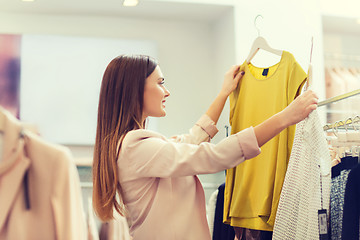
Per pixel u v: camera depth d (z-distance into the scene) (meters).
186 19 3.48
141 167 1.52
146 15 3.40
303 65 3.24
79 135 3.08
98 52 3.21
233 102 1.98
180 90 3.45
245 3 3.20
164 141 1.56
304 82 1.65
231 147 1.44
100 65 3.20
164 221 1.53
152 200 1.56
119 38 3.28
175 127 3.40
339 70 3.66
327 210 1.48
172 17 3.44
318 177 1.50
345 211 1.44
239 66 1.96
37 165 1.28
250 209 1.77
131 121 1.64
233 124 1.93
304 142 1.54
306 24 3.29
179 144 1.52
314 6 3.33
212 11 3.30
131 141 1.55
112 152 1.58
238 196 1.82
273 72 1.82
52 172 1.28
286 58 1.74
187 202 1.57
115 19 3.42
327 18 3.47
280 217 1.54
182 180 1.58
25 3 3.13
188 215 1.55
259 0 3.23
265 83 1.81
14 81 3.04
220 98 1.93
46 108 3.07
